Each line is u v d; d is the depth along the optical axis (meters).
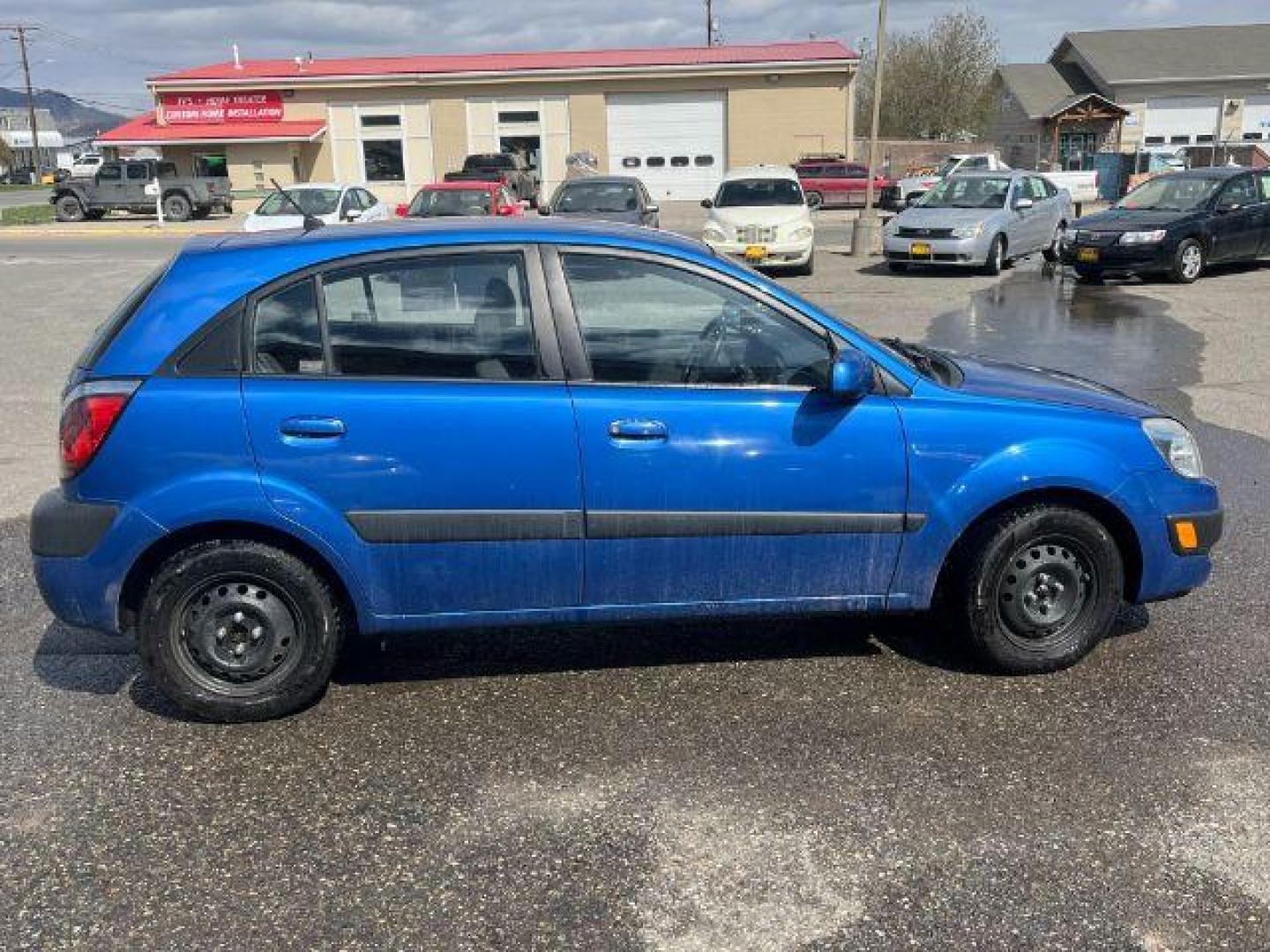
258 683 3.94
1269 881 3.06
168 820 3.41
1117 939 2.85
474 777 3.62
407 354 3.83
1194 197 17.28
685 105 38.62
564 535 3.87
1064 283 17.14
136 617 3.95
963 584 4.18
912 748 3.76
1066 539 4.16
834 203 36.41
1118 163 38.53
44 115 116.88
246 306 3.78
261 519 3.74
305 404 3.74
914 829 3.31
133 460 3.70
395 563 3.84
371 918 2.96
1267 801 3.43
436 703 4.12
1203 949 2.81
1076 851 3.20
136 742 3.87
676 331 3.92
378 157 39.62
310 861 3.20
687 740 3.84
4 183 76.81
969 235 17.55
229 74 39.81
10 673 4.40
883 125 65.50
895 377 4.04
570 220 4.22
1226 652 4.47
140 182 34.44
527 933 2.89
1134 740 3.80
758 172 19.47
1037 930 2.88
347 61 42.31
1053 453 4.06
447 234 3.90
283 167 39.19
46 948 2.85
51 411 9.19
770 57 37.97
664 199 39.47
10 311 14.91
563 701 4.12
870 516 4.00
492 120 39.03
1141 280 17.25
